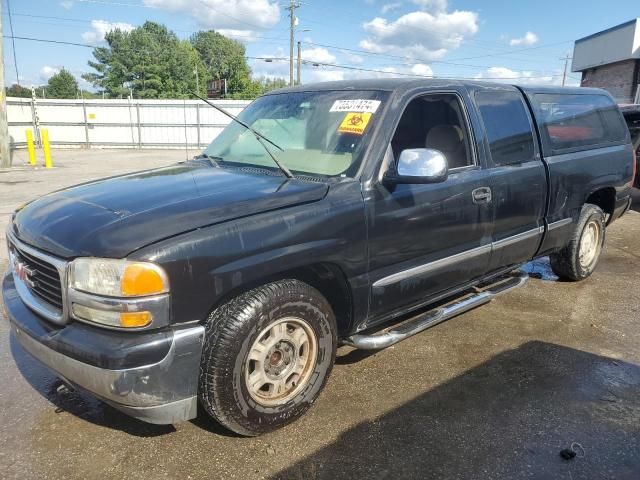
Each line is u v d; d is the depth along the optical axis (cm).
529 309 481
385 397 331
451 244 363
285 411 288
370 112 336
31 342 264
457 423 304
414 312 445
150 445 282
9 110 2481
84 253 240
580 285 550
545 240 461
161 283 234
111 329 237
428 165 298
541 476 260
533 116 446
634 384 350
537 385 346
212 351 254
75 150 2633
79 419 306
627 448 283
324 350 301
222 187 296
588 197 539
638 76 2816
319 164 326
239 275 255
